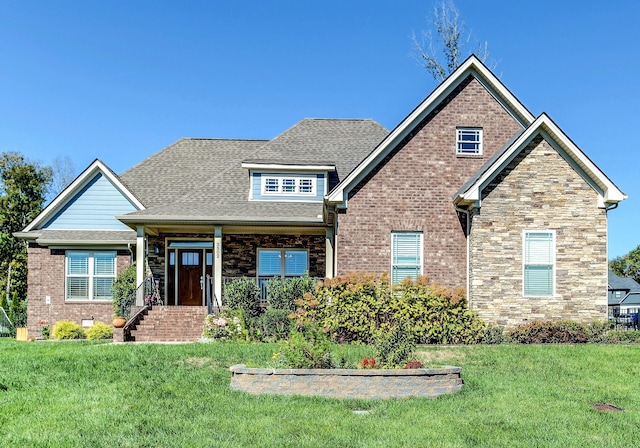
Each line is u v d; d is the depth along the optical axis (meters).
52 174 54.66
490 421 9.73
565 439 8.89
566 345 16.72
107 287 24.83
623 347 16.19
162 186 26.19
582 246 18.58
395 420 9.76
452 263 19.59
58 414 10.00
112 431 9.12
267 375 11.53
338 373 11.39
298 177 23.64
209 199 23.27
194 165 27.50
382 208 19.70
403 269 19.59
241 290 20.11
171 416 9.89
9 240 47.34
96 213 25.31
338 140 26.30
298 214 21.98
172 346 16.39
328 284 18.14
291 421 9.62
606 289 18.48
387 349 12.54
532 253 18.53
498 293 18.36
